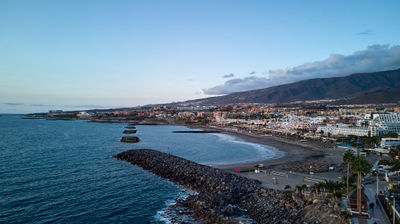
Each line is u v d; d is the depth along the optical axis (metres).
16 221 58.28
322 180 89.69
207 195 71.94
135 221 59.97
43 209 65.06
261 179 91.31
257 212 62.19
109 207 67.75
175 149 171.25
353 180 83.50
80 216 62.00
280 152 163.12
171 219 60.88
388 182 83.00
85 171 103.75
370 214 53.94
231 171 104.56
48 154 140.75
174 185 87.31
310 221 54.94
